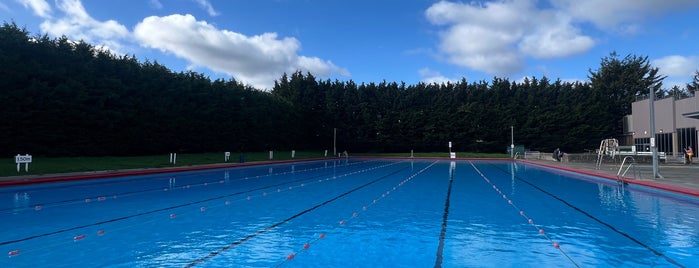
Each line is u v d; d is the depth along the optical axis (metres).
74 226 7.70
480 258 5.61
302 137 53.62
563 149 55.88
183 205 10.49
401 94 57.97
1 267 5.14
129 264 5.31
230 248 6.11
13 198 11.82
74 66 25.91
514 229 7.47
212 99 37.62
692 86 63.59
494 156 48.94
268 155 40.78
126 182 16.91
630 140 51.97
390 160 42.88
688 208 9.94
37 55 24.23
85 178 17.14
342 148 56.69
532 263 5.39
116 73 29.03
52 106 24.22
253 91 45.16
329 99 55.72
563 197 12.15
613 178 16.88
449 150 55.34
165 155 31.92
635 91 60.56
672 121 38.66
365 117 55.75
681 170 21.05
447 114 55.72
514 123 54.81
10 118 22.22
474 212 9.37
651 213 9.23
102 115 26.95
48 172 18.20
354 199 11.70
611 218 8.59
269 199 11.70
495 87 60.38
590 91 59.03
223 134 38.25
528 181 17.86
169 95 32.81
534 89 60.31
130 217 8.70
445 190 14.10
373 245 6.30
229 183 16.69
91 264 5.30
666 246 6.25
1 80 21.62
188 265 5.28
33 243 6.37
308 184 16.33
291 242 6.49
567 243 6.43
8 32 23.00
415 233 7.13
